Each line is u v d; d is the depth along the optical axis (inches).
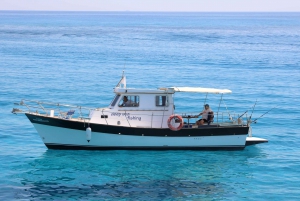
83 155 1048.2
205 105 1115.3
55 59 2849.4
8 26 6791.3
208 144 1085.8
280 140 1216.2
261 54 3356.3
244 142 1098.7
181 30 6417.3
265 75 2383.1
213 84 2071.9
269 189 891.4
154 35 5191.9
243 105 1656.0
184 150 1085.1
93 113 1071.0
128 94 1074.1
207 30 6540.4
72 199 823.7
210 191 876.6
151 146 1071.6
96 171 960.3
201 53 3361.2
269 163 1034.1
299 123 1398.9
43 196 834.2
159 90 1076.5
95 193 852.0
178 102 1686.8
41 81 2049.7
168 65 2684.5
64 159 1023.0
